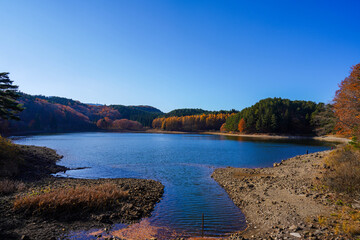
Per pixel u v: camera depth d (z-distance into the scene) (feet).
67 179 71.87
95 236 34.55
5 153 80.59
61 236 34.01
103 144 224.33
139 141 276.82
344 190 48.42
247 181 70.49
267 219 40.09
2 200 44.04
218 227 38.68
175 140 299.79
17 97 100.53
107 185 55.21
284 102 482.28
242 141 274.16
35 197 42.37
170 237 34.86
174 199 54.65
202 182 73.00
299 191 54.03
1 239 31.09
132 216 42.19
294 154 145.38
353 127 98.63
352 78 109.60
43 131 536.01
